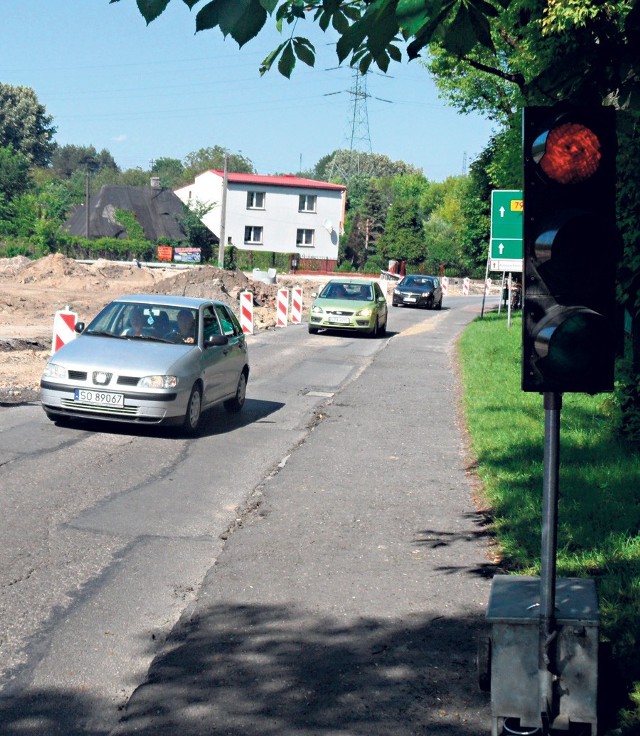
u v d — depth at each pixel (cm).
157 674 523
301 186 9162
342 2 454
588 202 415
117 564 726
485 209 4572
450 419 1491
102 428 1296
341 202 9275
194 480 1026
